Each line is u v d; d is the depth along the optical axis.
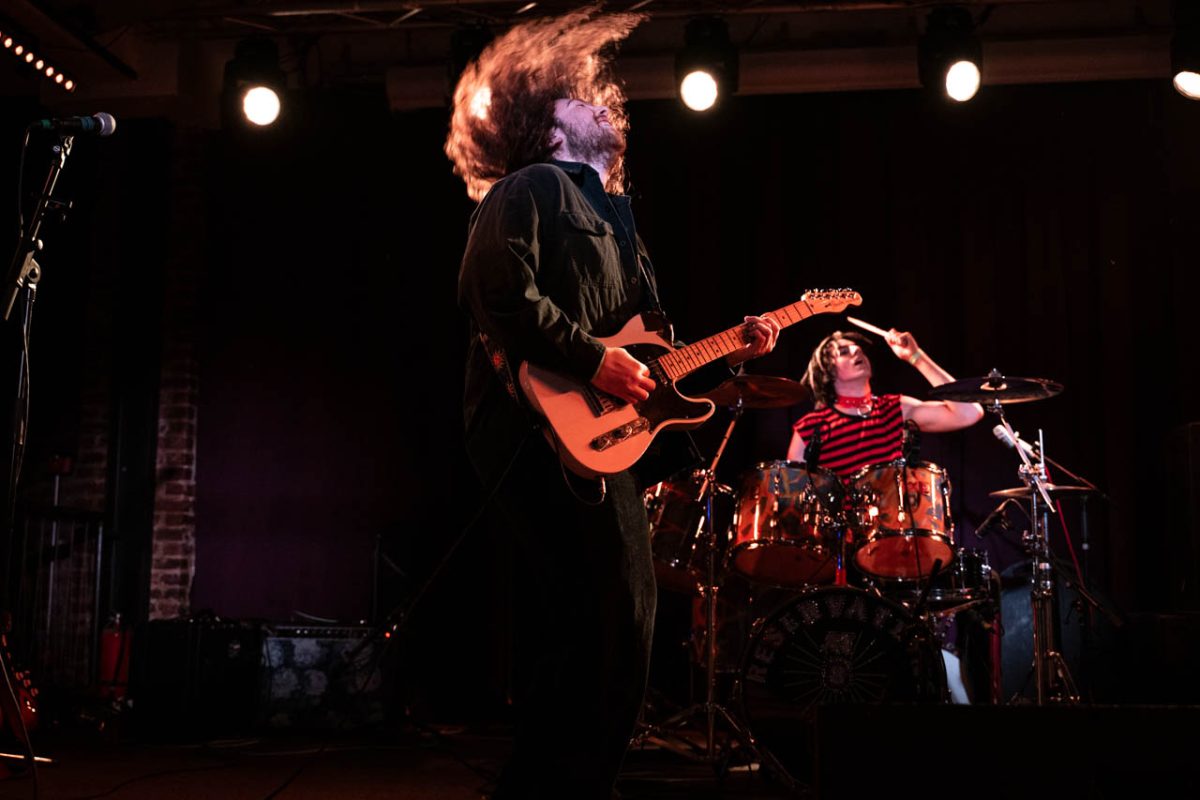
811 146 5.54
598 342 1.86
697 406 1.99
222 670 4.51
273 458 5.64
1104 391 5.23
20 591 5.26
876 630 3.35
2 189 5.92
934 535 3.52
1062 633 4.57
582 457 1.86
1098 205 5.38
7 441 5.59
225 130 5.86
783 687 3.39
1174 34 5.07
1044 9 5.54
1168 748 1.58
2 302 2.82
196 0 5.45
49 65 5.17
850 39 5.67
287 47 5.80
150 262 5.83
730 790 3.39
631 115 5.62
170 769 3.57
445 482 5.51
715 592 3.64
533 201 1.93
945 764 1.61
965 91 4.99
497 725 5.07
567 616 1.88
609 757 1.84
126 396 5.74
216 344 5.75
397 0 5.17
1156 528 5.15
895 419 4.71
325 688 4.62
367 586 5.49
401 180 5.77
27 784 3.16
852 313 5.38
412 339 5.65
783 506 3.46
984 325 5.33
